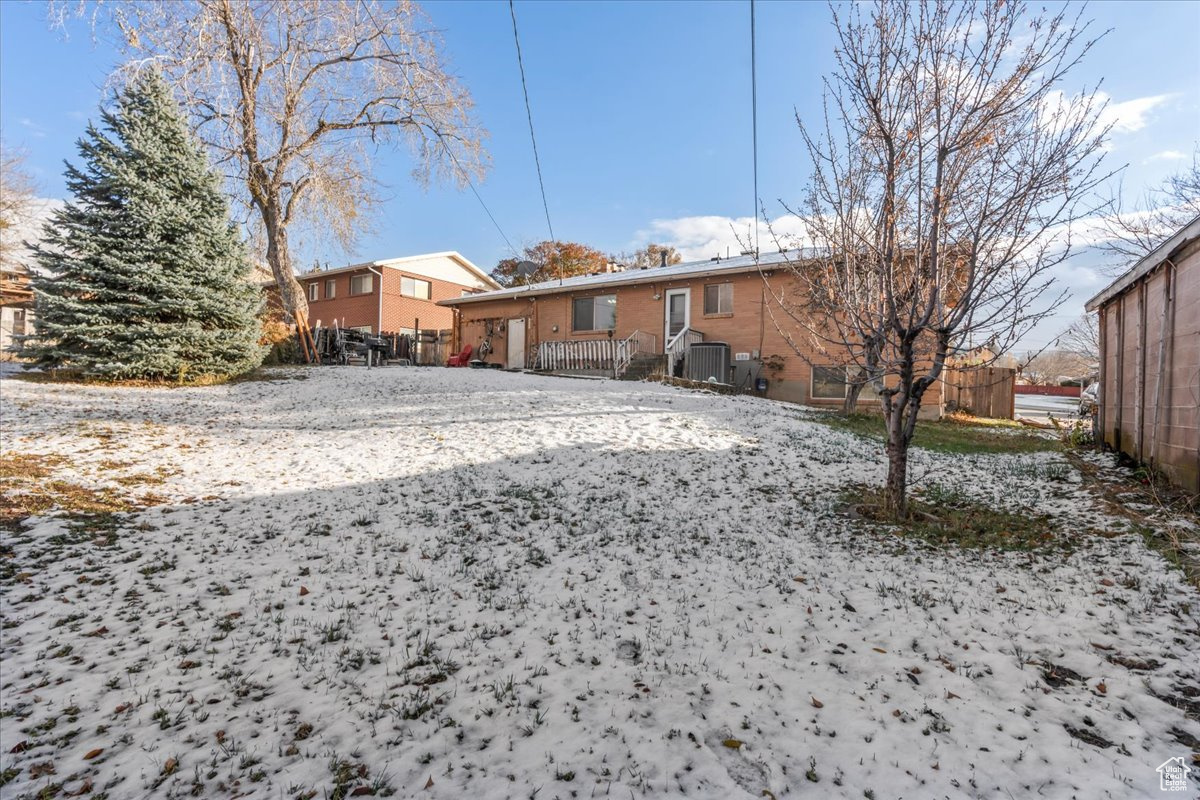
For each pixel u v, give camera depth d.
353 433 9.30
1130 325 7.37
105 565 4.48
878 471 7.92
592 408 11.26
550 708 2.86
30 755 2.51
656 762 2.46
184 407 10.73
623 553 4.97
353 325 27.42
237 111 16.16
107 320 11.98
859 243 5.40
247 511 5.84
